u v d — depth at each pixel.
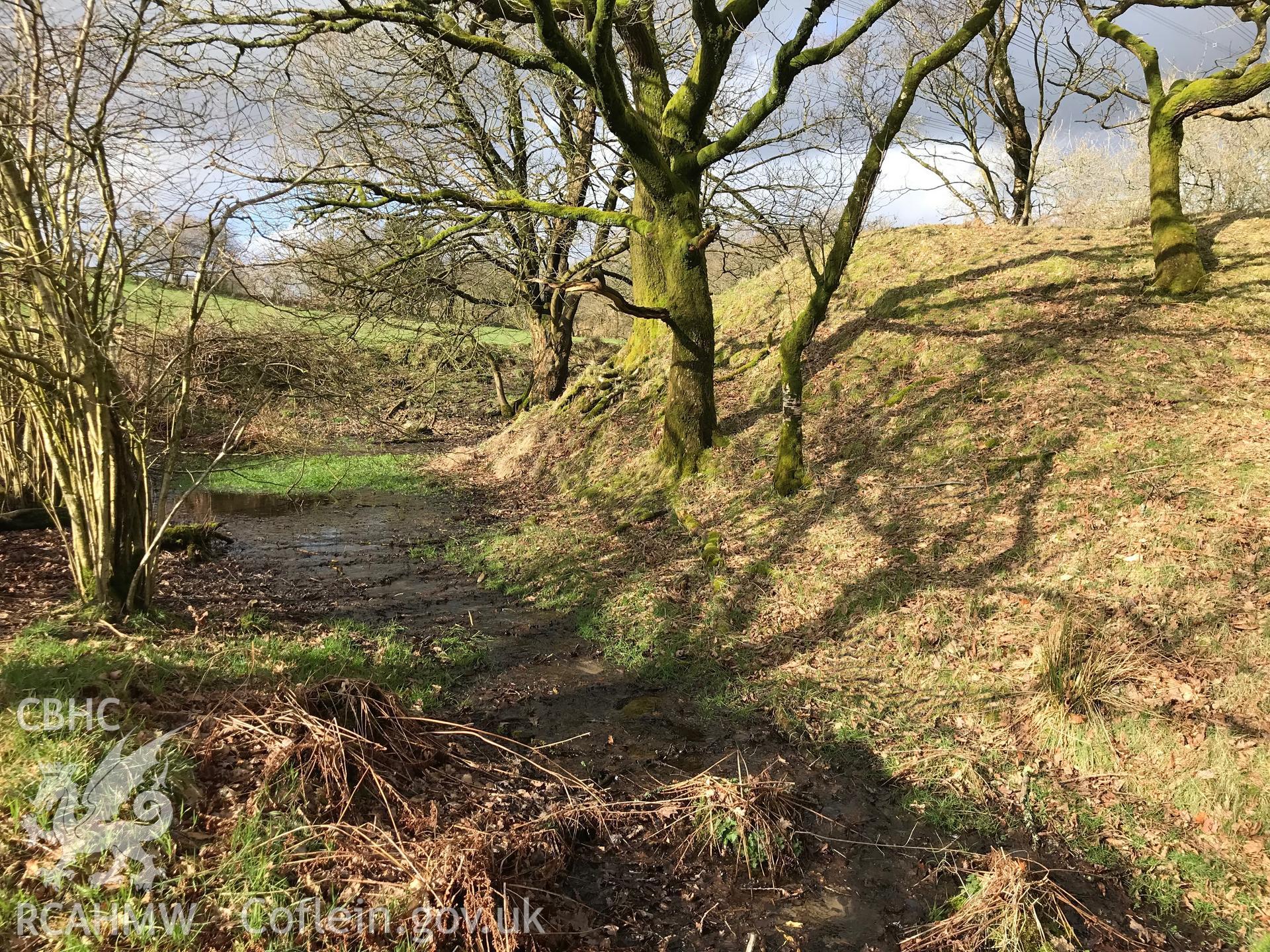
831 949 4.02
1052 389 9.92
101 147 5.78
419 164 13.33
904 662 6.80
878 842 4.90
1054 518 7.79
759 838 4.70
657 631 8.10
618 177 16.48
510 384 28.06
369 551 11.84
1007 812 5.08
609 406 16.47
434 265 13.76
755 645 7.61
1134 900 4.34
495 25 11.03
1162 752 5.16
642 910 4.21
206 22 9.14
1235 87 10.15
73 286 6.01
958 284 13.68
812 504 9.84
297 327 8.20
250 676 5.61
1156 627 6.10
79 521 6.53
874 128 10.38
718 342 16.73
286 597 9.11
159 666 5.40
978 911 4.11
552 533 11.72
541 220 17.08
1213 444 7.99
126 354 6.91
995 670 6.34
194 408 7.30
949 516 8.49
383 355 16.16
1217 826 4.66
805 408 12.34
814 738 6.07
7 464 9.66
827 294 9.86
